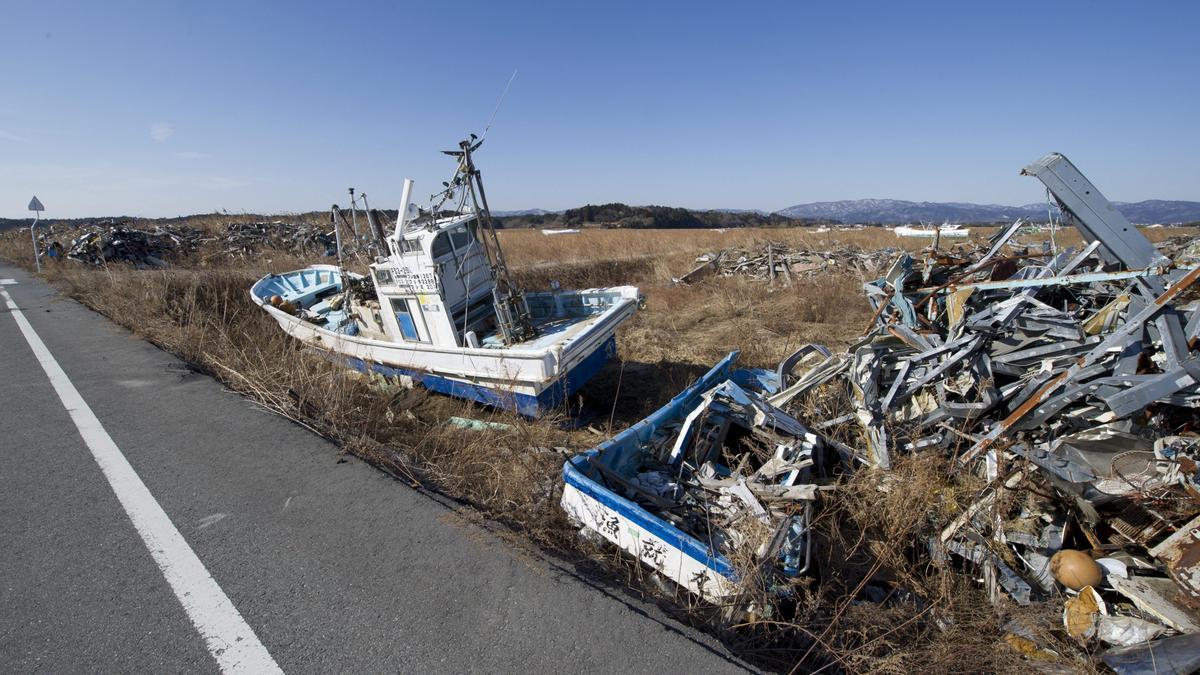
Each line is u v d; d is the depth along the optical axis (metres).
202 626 2.49
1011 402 3.93
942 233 24.86
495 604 2.66
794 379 5.93
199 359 6.71
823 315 11.09
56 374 5.98
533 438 5.07
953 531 3.34
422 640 2.43
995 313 4.44
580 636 2.47
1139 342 3.46
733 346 8.98
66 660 2.29
